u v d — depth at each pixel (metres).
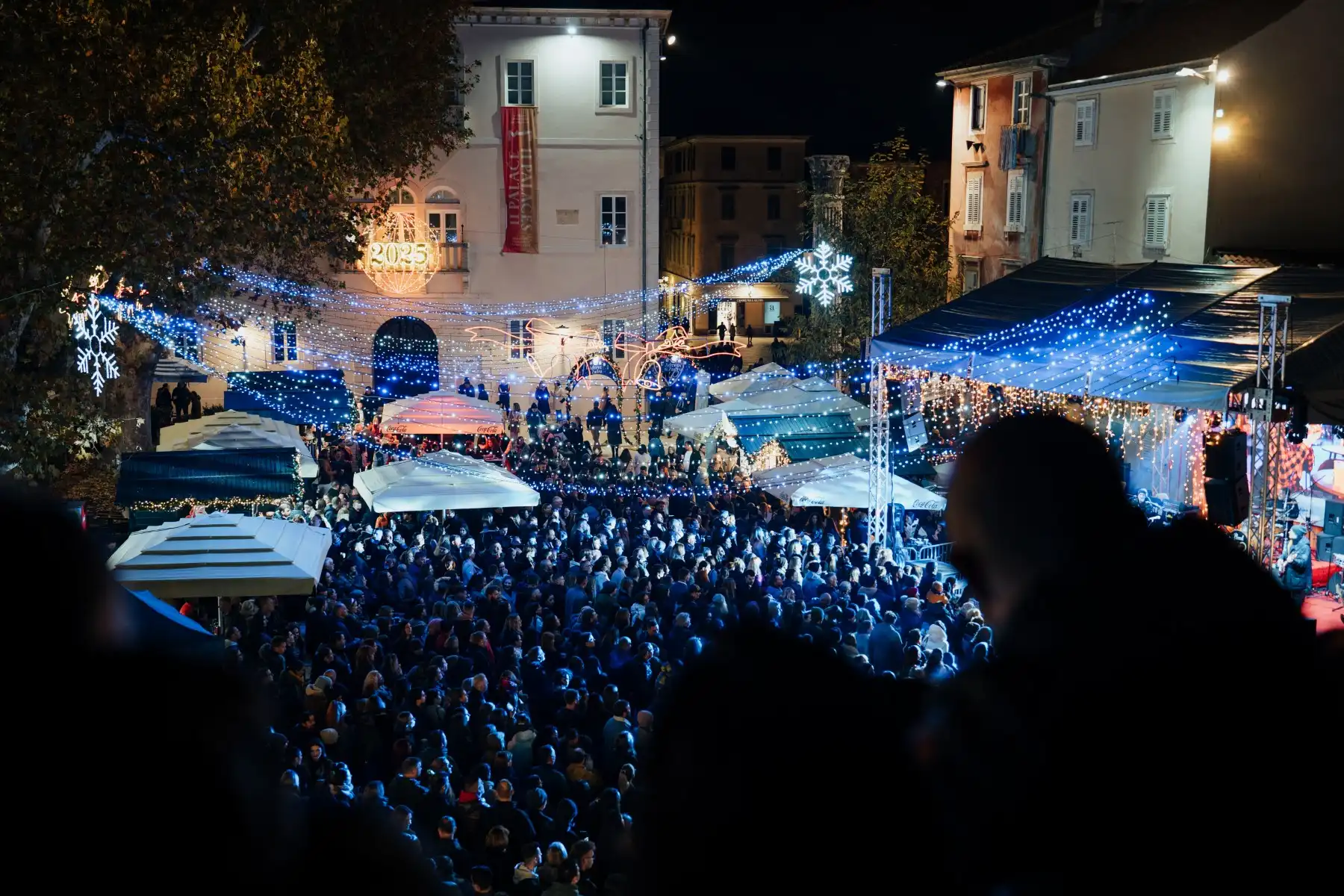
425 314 41.97
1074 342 22.28
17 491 1.13
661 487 28.22
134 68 19.64
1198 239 32.97
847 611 15.96
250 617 15.28
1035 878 1.58
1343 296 20.75
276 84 23.16
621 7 40.84
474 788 10.18
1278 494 21.75
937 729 1.73
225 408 33.25
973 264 43.75
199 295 25.66
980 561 1.79
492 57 41.22
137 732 1.08
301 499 23.72
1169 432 27.75
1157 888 1.52
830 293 39.53
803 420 29.86
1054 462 1.75
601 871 9.03
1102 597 1.65
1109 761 1.56
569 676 13.24
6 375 19.86
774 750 1.29
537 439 34.47
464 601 16.42
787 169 72.12
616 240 42.53
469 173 41.66
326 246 30.17
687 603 16.25
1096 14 39.12
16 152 18.66
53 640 1.07
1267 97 32.38
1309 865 1.50
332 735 11.66
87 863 1.03
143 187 20.70
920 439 22.73
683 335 43.59
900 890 1.27
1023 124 40.28
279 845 1.16
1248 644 1.58
